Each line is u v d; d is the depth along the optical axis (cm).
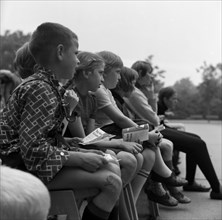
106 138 338
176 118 3831
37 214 131
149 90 570
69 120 276
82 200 286
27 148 240
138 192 377
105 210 256
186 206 486
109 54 416
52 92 254
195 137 539
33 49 273
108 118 405
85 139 322
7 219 126
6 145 253
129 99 503
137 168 347
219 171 687
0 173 131
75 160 250
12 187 127
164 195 428
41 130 243
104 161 256
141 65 562
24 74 319
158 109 690
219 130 1759
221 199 518
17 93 255
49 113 247
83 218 260
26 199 127
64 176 250
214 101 4044
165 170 419
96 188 256
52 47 270
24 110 248
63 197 252
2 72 562
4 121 257
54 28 272
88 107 381
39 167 242
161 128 406
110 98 418
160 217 442
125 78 459
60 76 276
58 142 261
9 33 5144
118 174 268
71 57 275
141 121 462
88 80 356
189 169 555
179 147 534
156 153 411
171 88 691
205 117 3828
